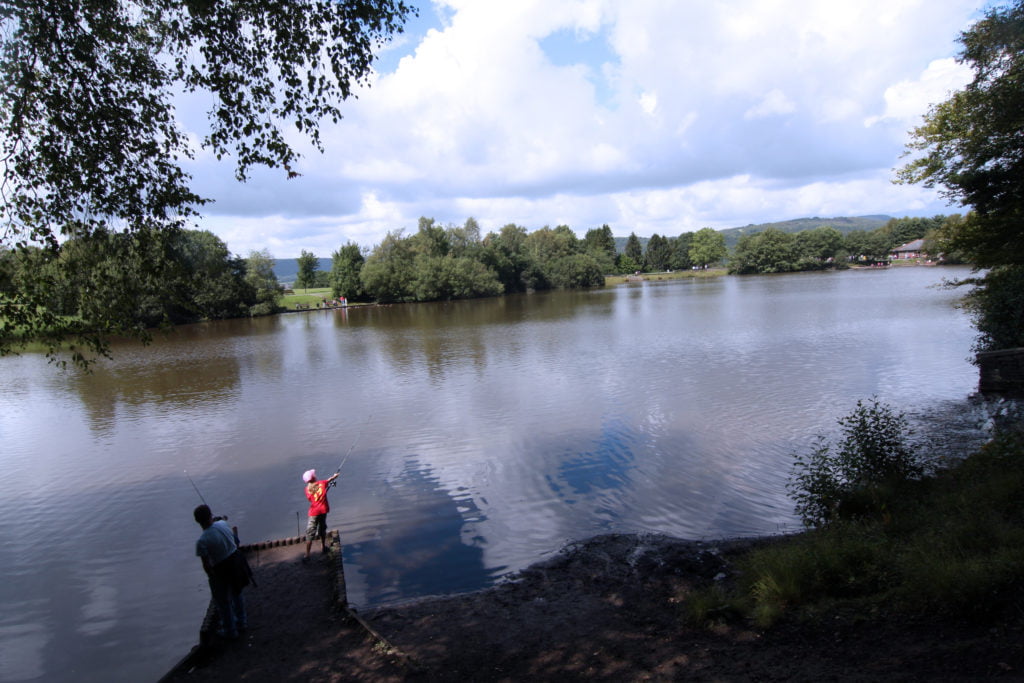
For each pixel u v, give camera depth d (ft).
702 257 570.05
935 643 17.17
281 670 22.65
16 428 69.26
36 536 39.70
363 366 101.09
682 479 42.47
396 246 311.68
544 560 32.04
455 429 59.00
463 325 166.40
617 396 68.95
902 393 62.85
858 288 232.32
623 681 18.89
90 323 27.68
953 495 28.37
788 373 76.18
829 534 27.35
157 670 25.52
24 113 24.93
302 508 42.06
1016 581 18.47
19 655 26.86
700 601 23.04
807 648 18.72
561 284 369.91
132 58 28.53
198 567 34.76
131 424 68.49
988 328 64.75
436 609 27.04
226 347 138.72
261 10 28.84
